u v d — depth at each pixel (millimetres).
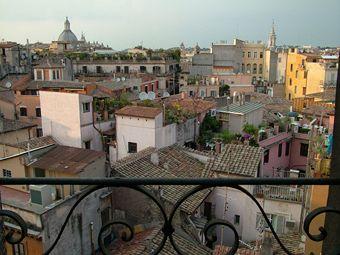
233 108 31062
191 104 30562
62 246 14453
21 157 17125
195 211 16797
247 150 20234
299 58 57562
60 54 67250
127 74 59156
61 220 14352
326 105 34906
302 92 57000
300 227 15188
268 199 17422
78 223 15336
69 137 26141
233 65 69000
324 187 10922
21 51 68688
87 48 93688
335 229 2578
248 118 30078
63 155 17609
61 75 54750
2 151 22594
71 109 25625
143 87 53125
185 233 14992
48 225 13703
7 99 37281
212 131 29578
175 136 25859
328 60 53844
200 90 48594
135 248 13086
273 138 26312
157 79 58750
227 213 18812
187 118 27297
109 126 28047
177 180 2348
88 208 15891
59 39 99250
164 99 35312
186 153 22953
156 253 2395
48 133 26875
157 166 19766
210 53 69438
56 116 26344
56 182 2383
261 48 73625
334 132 2586
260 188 18094
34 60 68375
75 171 15961
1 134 27938
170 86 62500
